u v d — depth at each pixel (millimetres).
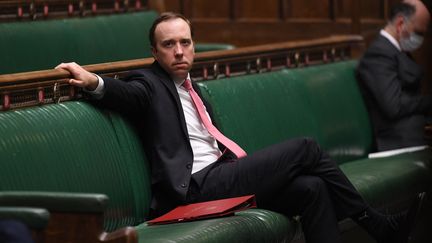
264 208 10711
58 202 8156
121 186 10164
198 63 12156
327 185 10641
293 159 10484
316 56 14797
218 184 10406
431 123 13695
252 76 13039
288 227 10492
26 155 9172
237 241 9602
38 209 7562
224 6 20500
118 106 10352
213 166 10625
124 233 8094
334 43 15211
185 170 10438
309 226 10359
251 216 10055
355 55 15711
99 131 10094
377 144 14594
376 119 14688
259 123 12555
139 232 9523
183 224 9695
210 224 9570
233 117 12117
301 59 14398
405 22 14359
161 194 10531
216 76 12508
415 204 10977
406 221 10922
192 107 10953
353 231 13125
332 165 10672
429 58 18375
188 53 10789
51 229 8188
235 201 9953
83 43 14469
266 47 13531
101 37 14875
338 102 14398
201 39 20781
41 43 13734
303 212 10398
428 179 13586
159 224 9844
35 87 9711
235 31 20438
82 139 9844
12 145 9086
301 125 13352
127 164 10320
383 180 12609
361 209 10664
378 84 14375
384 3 18641
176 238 9055
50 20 14141
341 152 14195
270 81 13234
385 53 14453
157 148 10484
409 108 14328
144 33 15836
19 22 13609
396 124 14414
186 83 10953
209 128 10875
